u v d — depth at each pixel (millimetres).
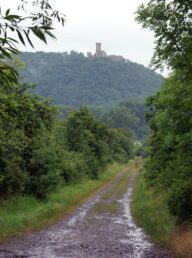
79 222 21922
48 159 28141
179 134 20141
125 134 143500
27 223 19672
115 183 58375
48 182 28219
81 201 33969
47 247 14445
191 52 12031
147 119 31547
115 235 17750
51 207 26328
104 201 34969
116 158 116062
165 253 13570
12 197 24906
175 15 11664
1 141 21797
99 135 69000
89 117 66812
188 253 12164
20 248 14117
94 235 17641
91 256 12984
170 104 18078
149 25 12242
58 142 47344
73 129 55781
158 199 27859
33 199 27359
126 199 37562
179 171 20109
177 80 17594
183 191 16734
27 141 24766
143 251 14031
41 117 23172
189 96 15742
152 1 12250
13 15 3727
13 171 23844
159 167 28062
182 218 17000
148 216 22922
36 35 3799
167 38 12078
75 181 46406
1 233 16734
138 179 63719
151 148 32188
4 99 12555
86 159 57125
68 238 16641
